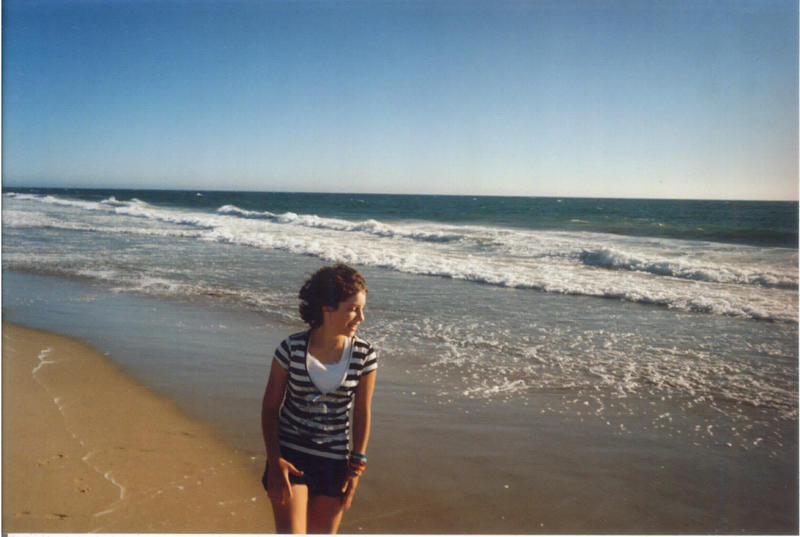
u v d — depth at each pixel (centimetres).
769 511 277
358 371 206
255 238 1483
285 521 193
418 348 548
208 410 392
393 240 1536
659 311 713
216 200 5228
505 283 893
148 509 271
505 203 4572
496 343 565
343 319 202
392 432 364
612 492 296
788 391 438
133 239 1478
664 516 274
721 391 438
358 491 295
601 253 1109
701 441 354
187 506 275
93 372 466
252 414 387
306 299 205
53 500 276
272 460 201
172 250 1265
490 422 380
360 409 208
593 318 674
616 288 842
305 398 205
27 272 955
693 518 273
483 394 431
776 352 537
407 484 302
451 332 605
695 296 781
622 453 338
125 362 495
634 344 564
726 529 263
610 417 390
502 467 320
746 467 321
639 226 2048
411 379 463
